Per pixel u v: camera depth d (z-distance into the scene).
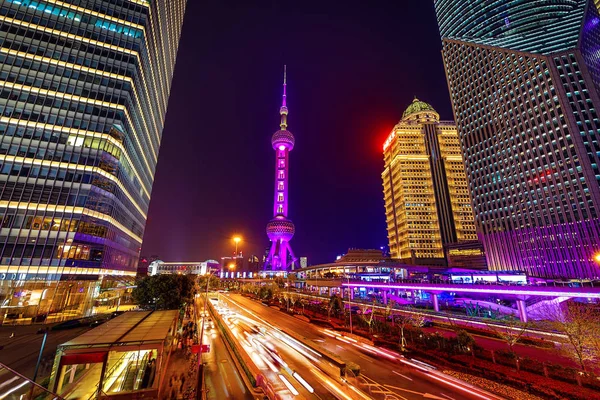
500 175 138.12
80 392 24.12
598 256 57.88
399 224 185.75
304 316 75.38
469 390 27.64
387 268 135.25
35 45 73.94
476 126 153.00
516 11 167.50
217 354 39.81
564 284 88.69
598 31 161.12
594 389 26.28
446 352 38.44
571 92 122.06
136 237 107.06
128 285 88.94
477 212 145.88
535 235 121.50
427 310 72.94
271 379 30.39
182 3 152.00
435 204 178.88
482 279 110.31
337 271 150.00
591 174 110.81
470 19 188.62
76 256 66.00
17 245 61.28
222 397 26.42
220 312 83.19
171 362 35.34
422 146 191.75
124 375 28.66
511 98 138.75
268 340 48.31
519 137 133.00
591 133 115.44
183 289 58.09
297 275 191.25
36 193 65.44
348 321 62.09
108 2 85.25
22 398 16.33
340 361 32.75
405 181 183.88
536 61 132.12
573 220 111.88
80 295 66.75
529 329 47.94
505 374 30.45
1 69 69.44
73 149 71.31
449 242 170.38
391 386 28.78
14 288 58.78
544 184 121.75
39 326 55.97
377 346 44.12
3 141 65.75
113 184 77.56
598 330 30.86
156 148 133.62
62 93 73.81
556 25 151.12
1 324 56.53
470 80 160.38
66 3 79.56
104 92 78.44
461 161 187.12
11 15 73.19
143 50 90.50
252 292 148.00
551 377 29.48
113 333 24.64
